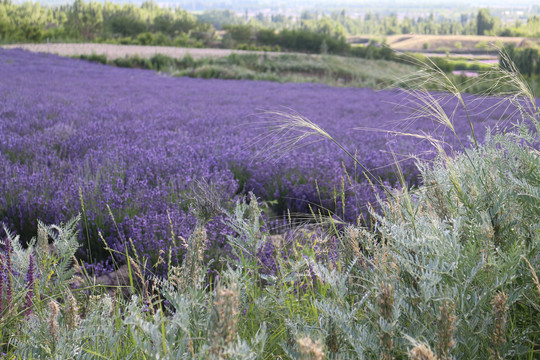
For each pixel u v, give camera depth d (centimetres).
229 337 113
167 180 496
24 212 379
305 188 480
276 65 3781
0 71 2095
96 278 297
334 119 1084
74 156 600
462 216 180
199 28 11012
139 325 136
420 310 149
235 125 878
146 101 1323
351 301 177
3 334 175
